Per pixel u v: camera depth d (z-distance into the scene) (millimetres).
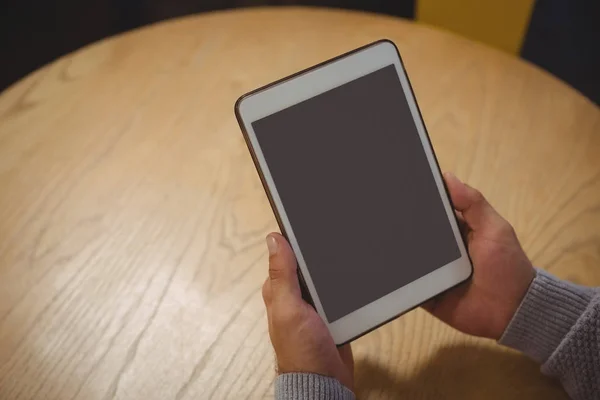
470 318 625
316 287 578
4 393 590
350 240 585
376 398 592
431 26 952
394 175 593
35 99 834
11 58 1502
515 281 605
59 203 731
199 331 632
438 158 774
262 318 641
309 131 567
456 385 603
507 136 799
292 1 1610
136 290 661
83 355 615
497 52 903
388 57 582
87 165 767
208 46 901
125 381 598
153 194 740
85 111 821
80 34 1553
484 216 620
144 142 790
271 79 857
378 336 632
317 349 543
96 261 684
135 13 1605
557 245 697
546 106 834
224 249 694
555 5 1609
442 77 869
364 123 581
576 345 570
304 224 572
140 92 842
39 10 1569
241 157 777
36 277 670
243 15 946
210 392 592
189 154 779
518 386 605
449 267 614
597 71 1533
